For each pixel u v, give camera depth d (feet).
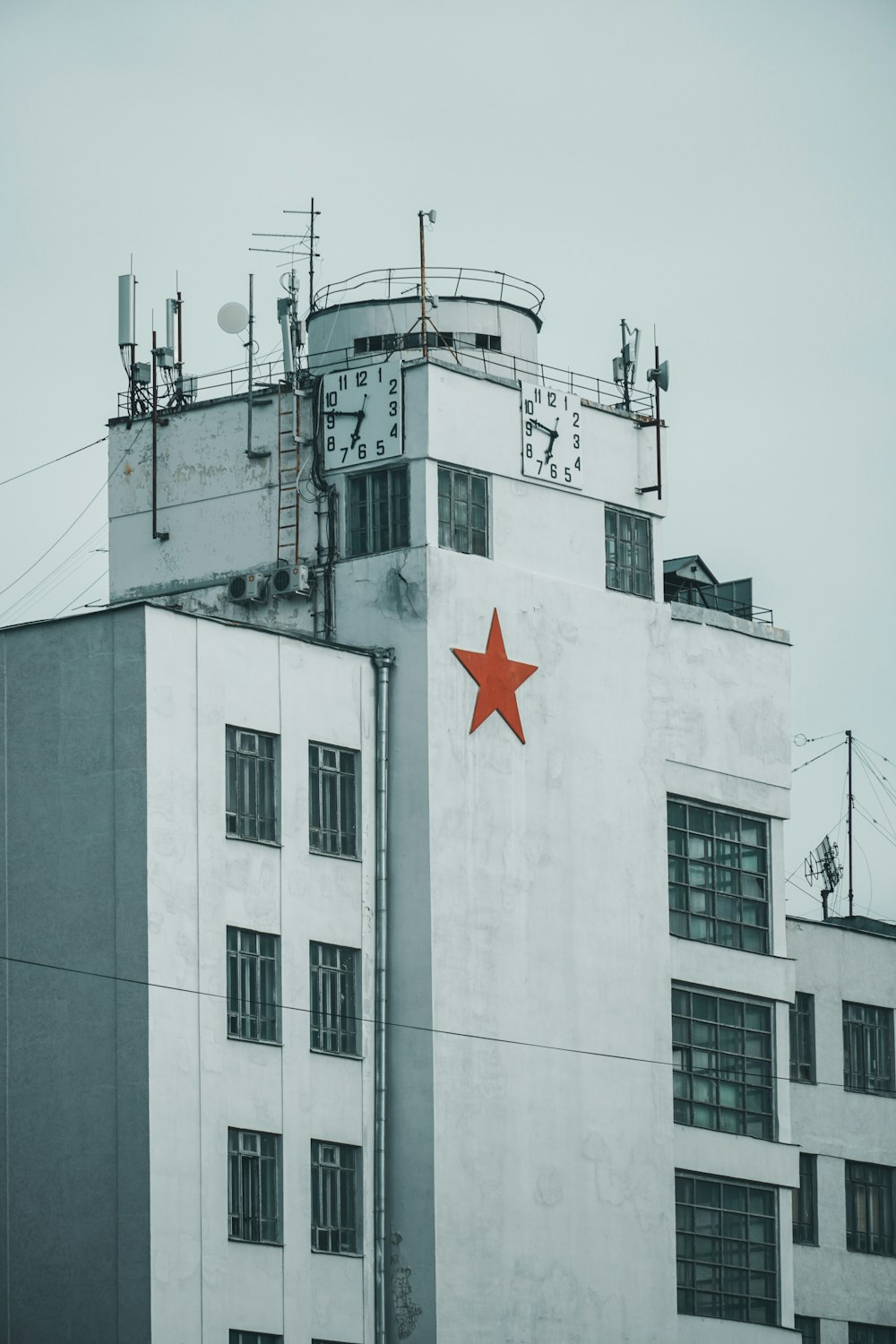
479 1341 299.58
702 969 334.65
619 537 335.26
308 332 343.46
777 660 353.10
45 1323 279.49
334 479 319.47
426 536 311.47
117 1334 274.77
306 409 323.57
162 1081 278.87
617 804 327.26
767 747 348.79
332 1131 295.28
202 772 289.53
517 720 317.22
